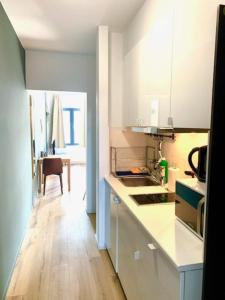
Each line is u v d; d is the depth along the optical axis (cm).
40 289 219
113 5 218
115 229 233
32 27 271
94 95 387
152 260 139
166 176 241
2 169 214
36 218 381
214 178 103
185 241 128
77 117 826
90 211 404
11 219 245
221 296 108
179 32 137
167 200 194
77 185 593
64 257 271
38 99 542
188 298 110
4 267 212
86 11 232
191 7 125
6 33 237
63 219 378
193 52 124
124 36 280
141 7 220
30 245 297
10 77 254
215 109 99
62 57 372
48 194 513
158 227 144
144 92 196
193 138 197
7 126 237
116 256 231
